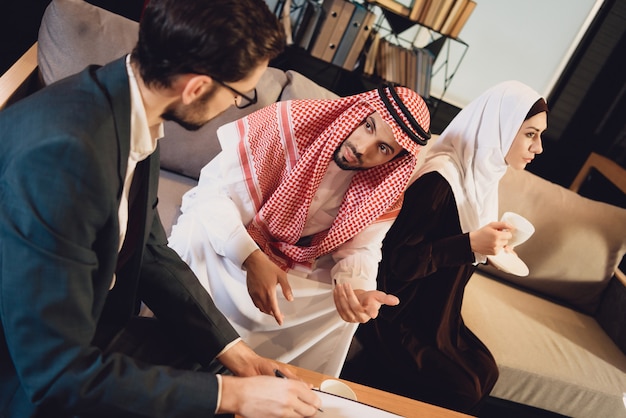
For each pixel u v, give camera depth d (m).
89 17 1.71
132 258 0.97
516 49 4.16
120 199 0.77
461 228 1.71
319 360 1.63
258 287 1.35
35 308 0.69
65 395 0.73
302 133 1.40
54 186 0.66
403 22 3.89
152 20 0.71
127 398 0.77
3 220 0.67
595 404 1.96
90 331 0.76
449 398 1.71
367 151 1.34
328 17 3.59
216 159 1.55
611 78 3.95
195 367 1.06
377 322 1.76
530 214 2.23
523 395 1.94
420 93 4.02
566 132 4.20
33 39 2.83
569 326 2.20
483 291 2.22
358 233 1.51
